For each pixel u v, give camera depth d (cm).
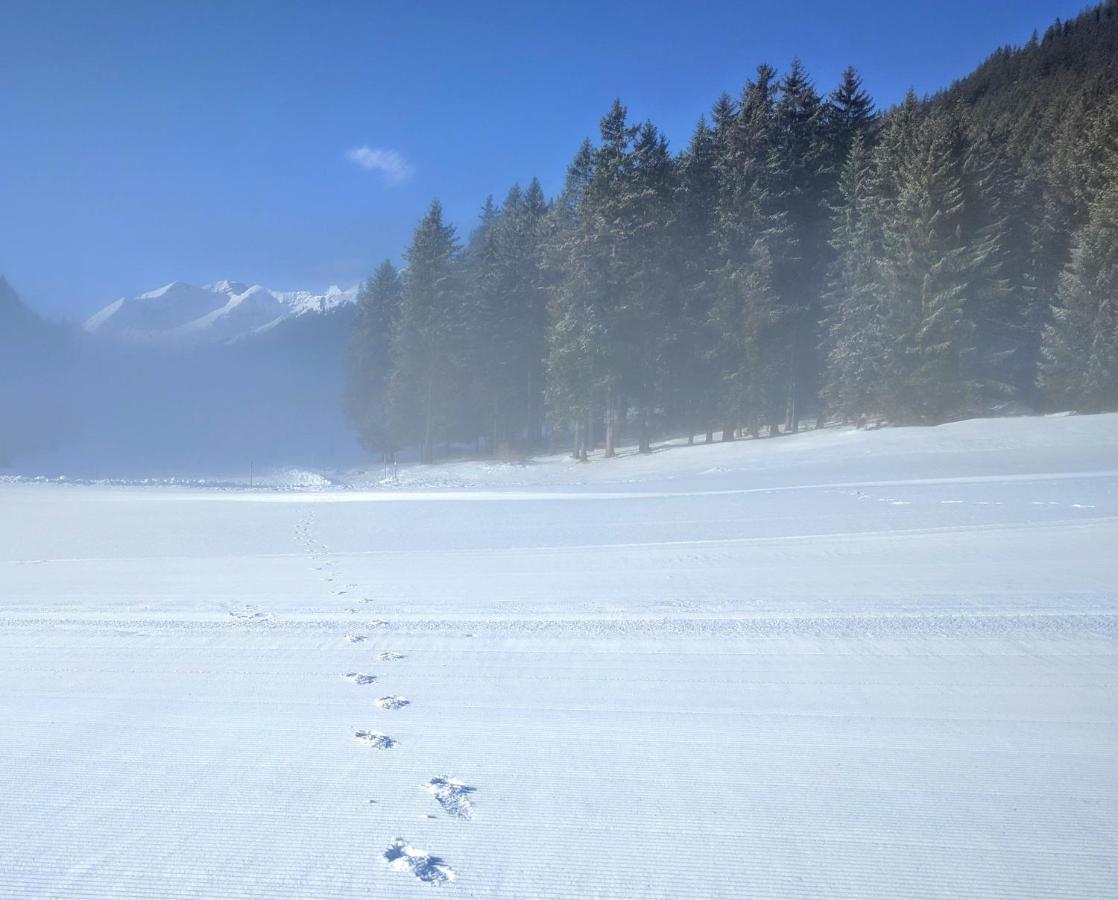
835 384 4119
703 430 4966
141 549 1478
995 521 1400
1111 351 3691
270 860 375
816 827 397
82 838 397
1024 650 666
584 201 4362
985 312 3956
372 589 1002
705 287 4416
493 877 359
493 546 1379
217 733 524
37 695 603
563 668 646
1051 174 4378
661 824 402
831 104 4850
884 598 857
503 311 5244
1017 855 372
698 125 4716
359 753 489
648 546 1304
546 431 6206
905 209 3856
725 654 674
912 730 511
